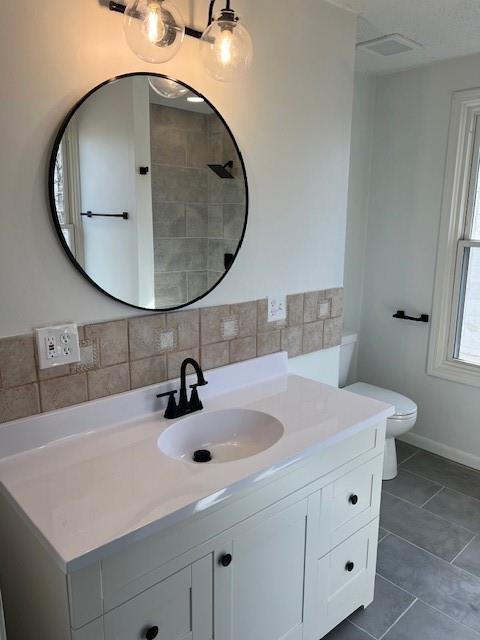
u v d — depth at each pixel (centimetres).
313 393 187
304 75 197
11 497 117
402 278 314
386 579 206
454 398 300
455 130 276
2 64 124
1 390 135
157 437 148
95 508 112
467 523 243
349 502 168
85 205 144
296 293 213
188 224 170
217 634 132
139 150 154
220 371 186
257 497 134
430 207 294
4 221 130
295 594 155
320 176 213
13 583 131
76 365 148
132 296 159
